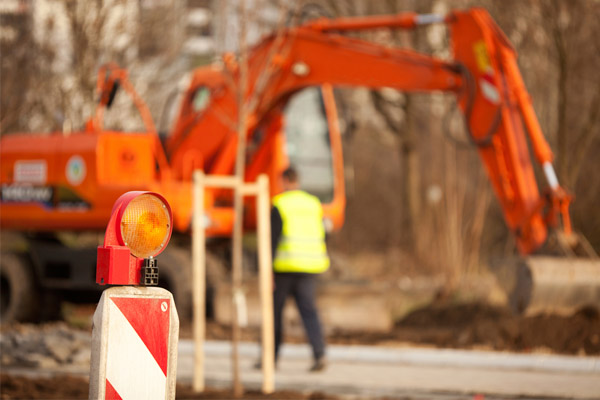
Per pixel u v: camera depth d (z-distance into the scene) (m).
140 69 35.56
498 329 22.06
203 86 28.78
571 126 40.69
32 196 28.11
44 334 19.33
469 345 21.97
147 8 34.97
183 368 19.02
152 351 6.87
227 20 19.64
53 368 17.97
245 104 17.89
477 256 34.22
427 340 23.14
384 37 49.19
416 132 51.62
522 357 19.42
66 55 33.84
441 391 16.05
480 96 23.23
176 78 35.69
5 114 30.03
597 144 41.81
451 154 34.56
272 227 18.23
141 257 6.94
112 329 6.70
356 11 50.44
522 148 22.88
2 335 19.42
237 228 15.11
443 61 23.95
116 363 6.71
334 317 26.98
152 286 6.93
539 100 38.19
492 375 18.34
